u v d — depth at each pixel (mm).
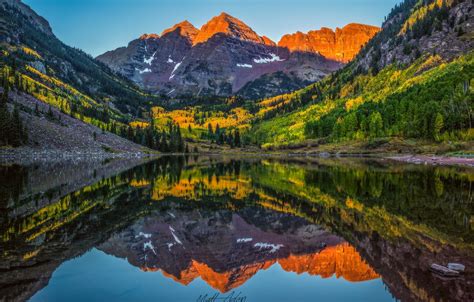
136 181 57406
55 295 13500
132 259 18484
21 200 35875
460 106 119875
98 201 36906
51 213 29625
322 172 71562
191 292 14508
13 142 118688
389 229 24344
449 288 14117
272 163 111562
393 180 53094
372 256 18969
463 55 197875
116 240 22156
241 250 20969
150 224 27344
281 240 23203
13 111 129625
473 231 23172
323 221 28203
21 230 23406
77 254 18812
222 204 36969
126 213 31281
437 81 162125
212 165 105062
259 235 24500
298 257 19531
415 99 157000
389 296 13992
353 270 17234
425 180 51969
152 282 15391
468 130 114625
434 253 18703
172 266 17703
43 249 19375
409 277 15570
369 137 164875
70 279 15266
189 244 22016
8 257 17812
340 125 186500
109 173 71062
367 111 184250
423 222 26141
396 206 32875
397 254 18891
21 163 93312
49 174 65062
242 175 69750
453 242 20734
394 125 153375
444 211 29984
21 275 15461
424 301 13047
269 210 33688
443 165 82250
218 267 17859
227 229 26312
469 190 41625
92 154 148500
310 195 41844
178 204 36750
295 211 32875
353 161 109250
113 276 15875
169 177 65312
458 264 16172
